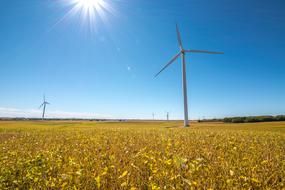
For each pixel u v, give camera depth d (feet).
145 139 42.04
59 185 15.65
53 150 29.09
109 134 55.98
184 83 169.27
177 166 17.53
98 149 29.91
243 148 30.07
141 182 16.21
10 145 36.58
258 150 28.27
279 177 16.72
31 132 69.26
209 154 24.97
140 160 22.34
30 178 16.87
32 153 27.99
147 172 18.20
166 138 43.24
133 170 18.85
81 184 15.84
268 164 19.92
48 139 45.60
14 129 92.02
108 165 20.58
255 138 43.88
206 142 36.63
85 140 41.09
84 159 22.43
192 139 41.83
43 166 20.04
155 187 13.55
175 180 15.44
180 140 38.60
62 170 19.04
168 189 14.47
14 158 24.27
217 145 31.63
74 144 35.88
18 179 17.28
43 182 16.57
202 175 16.75
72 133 62.18
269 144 35.04
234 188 13.92
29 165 20.61
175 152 26.02
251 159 22.35
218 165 19.61
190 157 22.97
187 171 17.71
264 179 15.80
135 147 31.42
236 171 17.48
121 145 33.78
